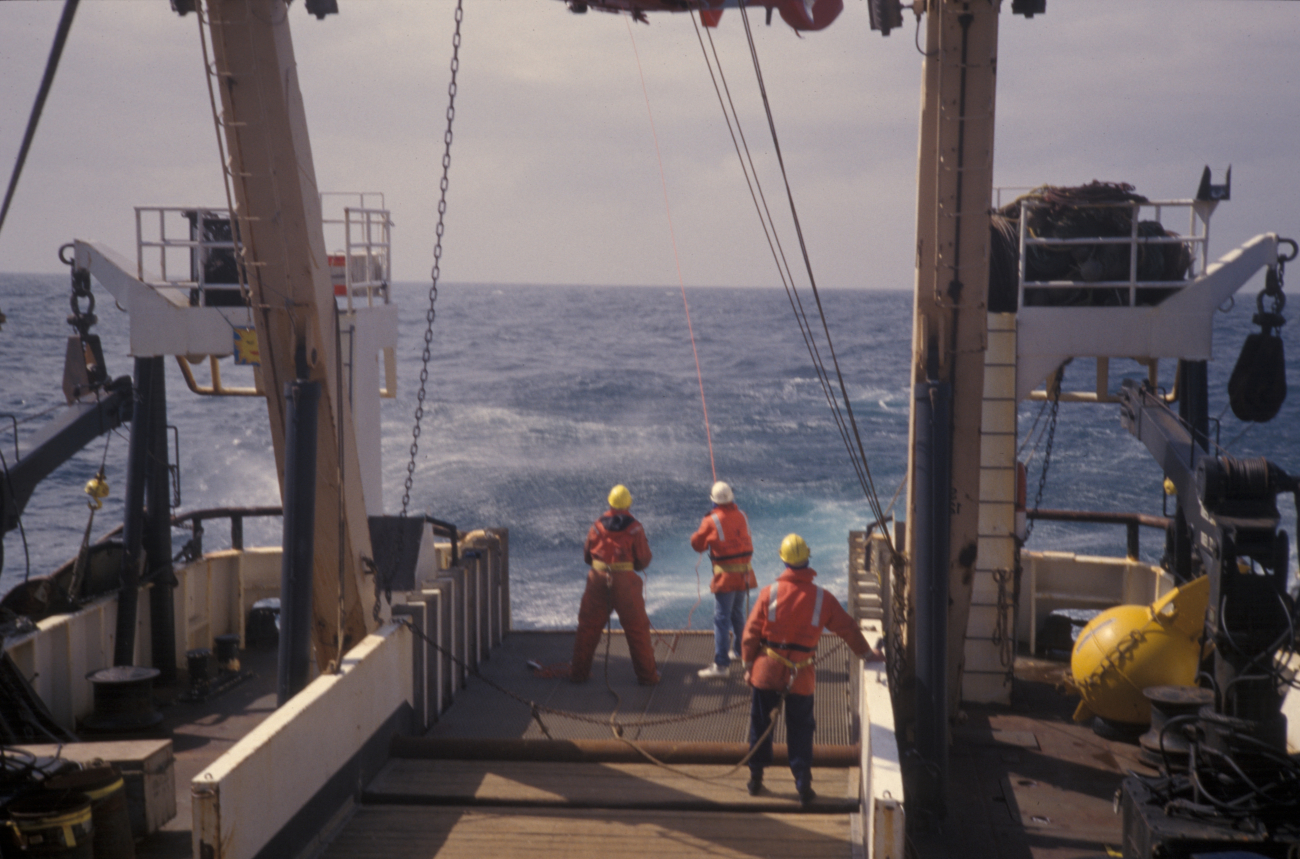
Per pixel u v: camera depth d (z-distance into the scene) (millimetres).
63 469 32750
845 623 6738
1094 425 44156
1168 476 7145
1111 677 8320
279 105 7043
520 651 10766
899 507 29516
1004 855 6543
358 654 7055
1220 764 5891
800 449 38688
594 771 7258
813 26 7246
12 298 130000
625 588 9430
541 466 34438
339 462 7613
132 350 8891
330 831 6281
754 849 6094
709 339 92188
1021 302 8867
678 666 10109
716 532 9648
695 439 40750
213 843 4910
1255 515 6082
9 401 45781
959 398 7445
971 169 7016
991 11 6852
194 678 9047
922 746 6965
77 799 5301
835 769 7285
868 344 87062
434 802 6754
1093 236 8867
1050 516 10867
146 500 9695
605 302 182125
